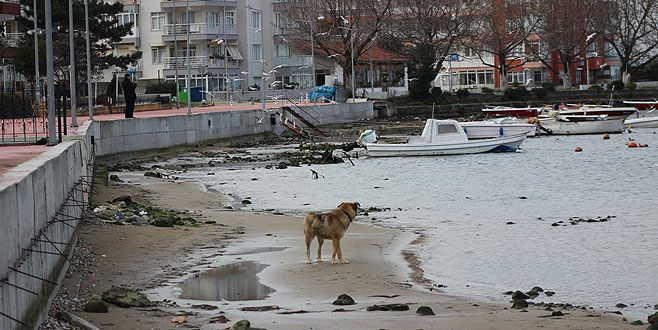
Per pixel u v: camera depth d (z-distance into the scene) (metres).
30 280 9.66
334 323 12.09
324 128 79.38
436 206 29.27
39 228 10.71
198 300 13.81
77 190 18.88
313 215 17.52
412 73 99.50
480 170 42.91
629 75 113.31
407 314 12.95
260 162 48.38
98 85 96.88
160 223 21.78
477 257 19.05
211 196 31.61
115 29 74.31
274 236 21.12
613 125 69.06
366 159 49.59
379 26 90.38
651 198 30.81
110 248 17.78
